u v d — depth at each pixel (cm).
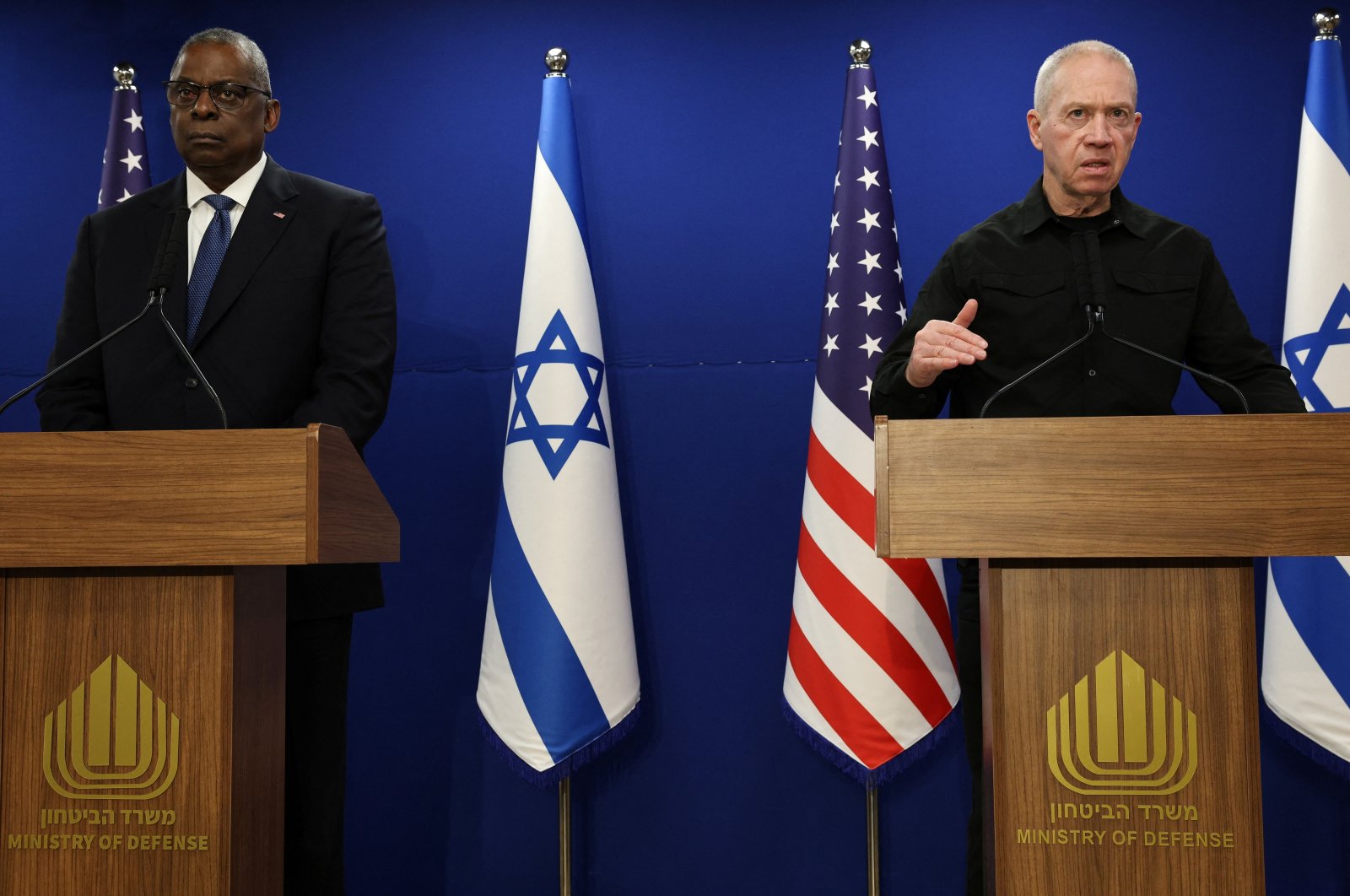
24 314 330
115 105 317
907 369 210
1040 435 153
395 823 316
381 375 242
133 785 162
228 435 157
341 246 246
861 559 280
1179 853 155
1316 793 295
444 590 319
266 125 258
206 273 240
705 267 320
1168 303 232
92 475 158
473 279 325
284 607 180
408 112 330
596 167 325
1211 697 156
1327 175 284
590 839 312
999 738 158
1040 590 159
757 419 316
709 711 312
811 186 320
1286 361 285
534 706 279
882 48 321
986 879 163
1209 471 151
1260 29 311
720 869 309
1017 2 318
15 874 162
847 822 307
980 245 242
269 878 171
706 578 315
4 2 338
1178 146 312
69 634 164
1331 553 149
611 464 295
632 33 327
